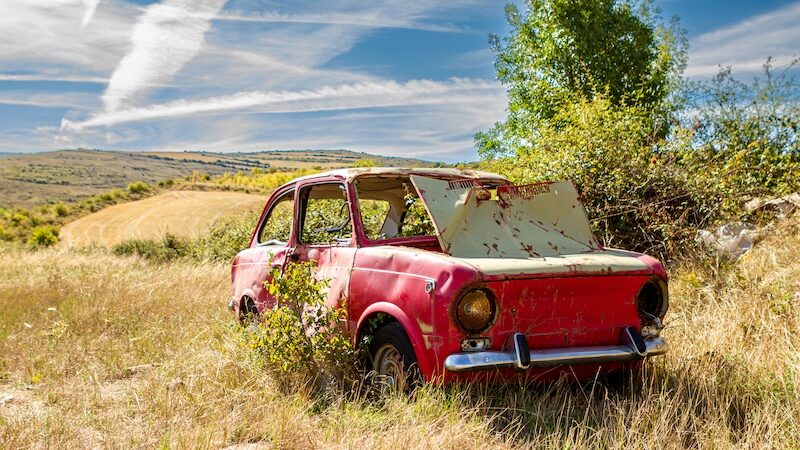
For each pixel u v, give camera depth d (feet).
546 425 13.48
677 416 13.21
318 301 17.22
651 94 71.46
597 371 14.87
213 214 223.10
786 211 28.60
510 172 36.76
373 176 17.63
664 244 28.32
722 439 12.40
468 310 13.58
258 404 14.99
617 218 30.60
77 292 36.14
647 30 72.95
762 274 22.71
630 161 30.91
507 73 76.23
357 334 15.87
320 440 13.21
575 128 34.63
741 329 18.69
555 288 14.24
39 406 16.56
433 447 12.16
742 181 30.22
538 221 16.39
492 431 13.32
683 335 18.83
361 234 16.74
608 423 13.38
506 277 13.66
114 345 22.56
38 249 94.89
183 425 14.01
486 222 15.67
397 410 13.88
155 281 39.63
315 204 20.77
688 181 29.99
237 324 20.44
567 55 71.72
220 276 39.70
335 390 15.55
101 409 15.97
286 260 19.13
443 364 13.56
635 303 15.24
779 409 13.48
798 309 19.29
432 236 17.28
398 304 14.56
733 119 34.32
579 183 31.53
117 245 88.33
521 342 13.53
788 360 15.94
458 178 18.30
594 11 71.72
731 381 15.05
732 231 27.96
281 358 16.61
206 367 17.79
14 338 24.39
